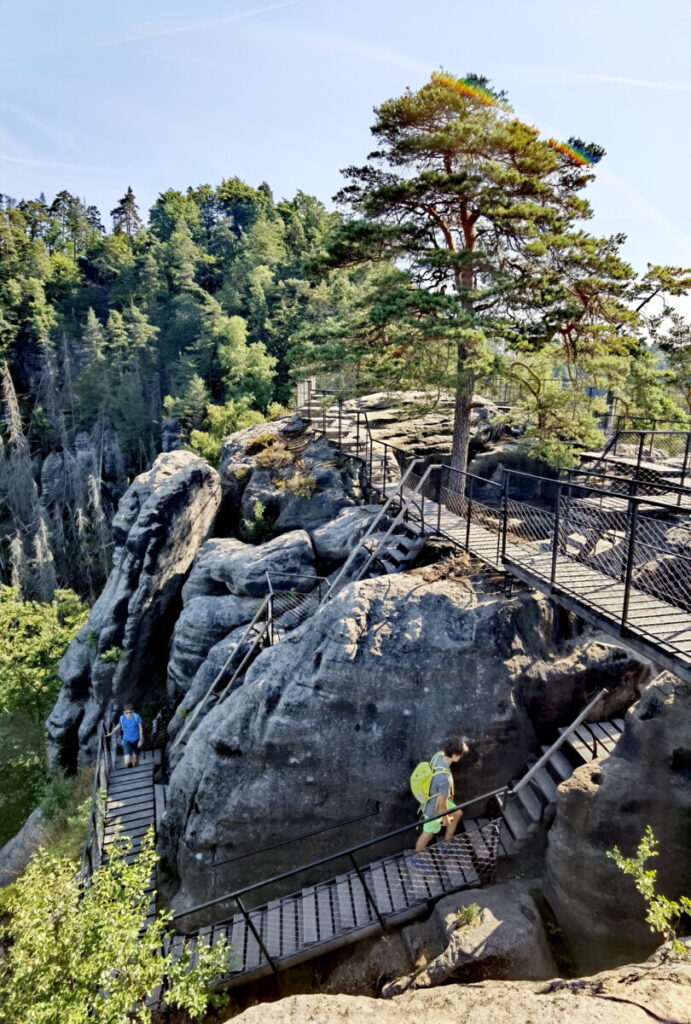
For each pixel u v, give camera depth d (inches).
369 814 354.0
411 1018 160.9
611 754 286.5
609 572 380.2
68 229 4972.9
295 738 364.8
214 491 766.5
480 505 549.0
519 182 577.6
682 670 247.3
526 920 261.9
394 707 360.5
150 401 2783.0
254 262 3353.8
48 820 647.1
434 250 586.9
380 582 414.9
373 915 303.7
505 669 355.3
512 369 700.0
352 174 646.5
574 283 626.8
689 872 253.9
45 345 2955.2
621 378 706.2
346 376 996.6
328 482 748.0
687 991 141.3
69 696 764.0
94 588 2192.4
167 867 416.8
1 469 2427.4
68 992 238.1
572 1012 139.9
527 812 321.4
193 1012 246.7
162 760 596.4
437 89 597.0
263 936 317.4
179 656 628.1
